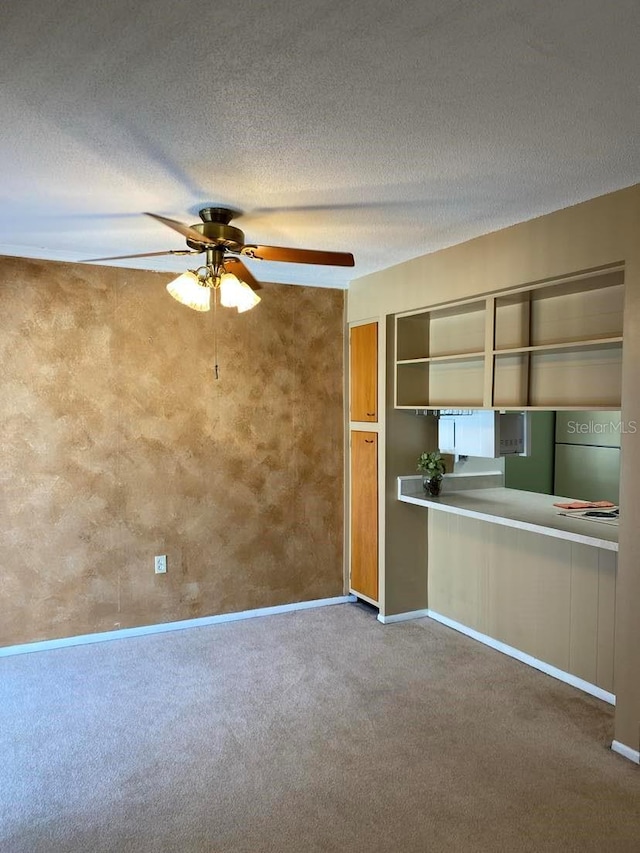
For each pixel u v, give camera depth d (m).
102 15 1.41
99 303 3.89
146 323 4.03
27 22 1.43
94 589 3.97
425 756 2.70
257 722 2.99
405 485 4.34
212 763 2.65
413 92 1.78
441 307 3.82
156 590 4.15
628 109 1.89
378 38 1.50
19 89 1.74
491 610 3.93
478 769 2.60
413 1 1.36
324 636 4.10
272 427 4.47
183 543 4.21
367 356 4.46
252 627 4.26
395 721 2.99
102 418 3.93
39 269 3.73
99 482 3.95
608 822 2.27
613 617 3.15
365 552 4.57
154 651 3.84
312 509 4.65
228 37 1.50
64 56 1.58
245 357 4.35
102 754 2.72
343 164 2.32
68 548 3.89
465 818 2.29
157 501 4.12
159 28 1.46
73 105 1.84
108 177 2.45
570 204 2.83
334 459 4.72
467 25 1.45
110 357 3.94
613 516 3.38
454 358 3.83
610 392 3.09
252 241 3.48
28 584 3.80
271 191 2.62
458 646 3.94
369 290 4.40
